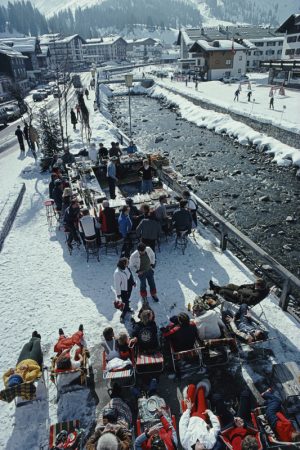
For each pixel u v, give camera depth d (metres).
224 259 10.01
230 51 71.69
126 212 9.70
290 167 23.42
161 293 8.70
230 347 6.43
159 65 132.25
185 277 9.26
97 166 16.11
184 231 10.10
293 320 7.60
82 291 8.97
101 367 6.76
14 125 35.22
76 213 10.21
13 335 7.64
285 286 7.61
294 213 16.91
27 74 83.62
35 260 10.50
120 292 7.58
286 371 5.90
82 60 131.00
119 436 4.86
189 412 5.34
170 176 14.96
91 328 7.72
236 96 42.56
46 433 5.68
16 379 5.62
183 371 6.39
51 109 41.50
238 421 5.04
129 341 6.64
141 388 6.25
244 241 8.88
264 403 5.60
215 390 6.12
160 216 10.45
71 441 5.14
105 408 5.47
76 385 6.26
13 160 21.56
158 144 31.38
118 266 7.48
